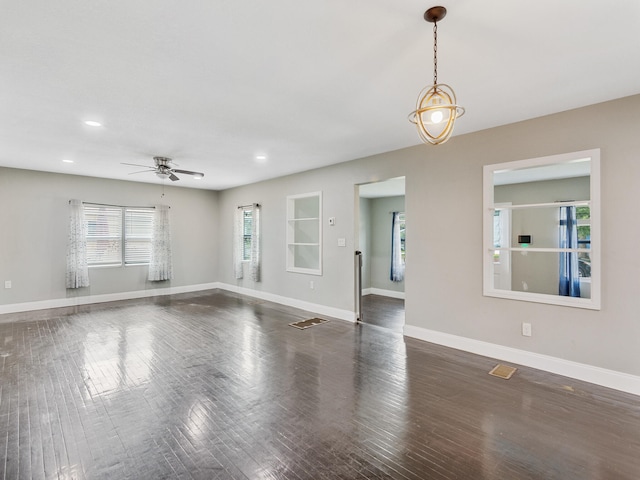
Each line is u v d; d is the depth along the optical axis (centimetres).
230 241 781
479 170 367
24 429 224
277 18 179
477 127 357
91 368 326
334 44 205
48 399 265
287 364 339
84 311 568
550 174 535
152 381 298
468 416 242
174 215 748
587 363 299
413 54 216
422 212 418
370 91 270
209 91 269
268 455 199
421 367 332
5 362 340
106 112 312
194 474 183
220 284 815
